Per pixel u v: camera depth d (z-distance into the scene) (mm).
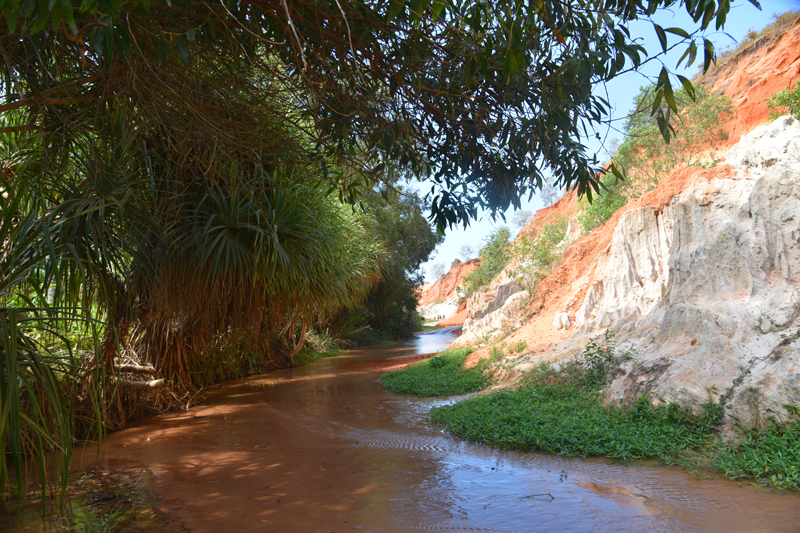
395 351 22922
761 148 7844
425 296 99500
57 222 4492
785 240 6398
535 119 3510
